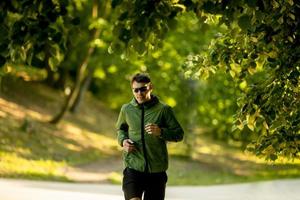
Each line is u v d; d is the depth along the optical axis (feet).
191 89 107.55
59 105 120.88
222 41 25.81
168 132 22.58
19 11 13.50
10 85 114.11
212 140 144.15
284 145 24.70
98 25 101.30
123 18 14.34
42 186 54.75
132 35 14.21
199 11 15.05
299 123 24.39
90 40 104.63
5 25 13.15
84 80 122.83
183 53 100.32
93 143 104.94
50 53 14.30
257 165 112.06
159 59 105.40
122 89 136.46
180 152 112.78
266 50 23.43
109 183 70.49
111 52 15.03
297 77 23.04
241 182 81.71
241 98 25.08
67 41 14.76
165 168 23.35
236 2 14.03
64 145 93.97
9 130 85.25
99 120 131.13
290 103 24.03
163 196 23.68
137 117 23.06
